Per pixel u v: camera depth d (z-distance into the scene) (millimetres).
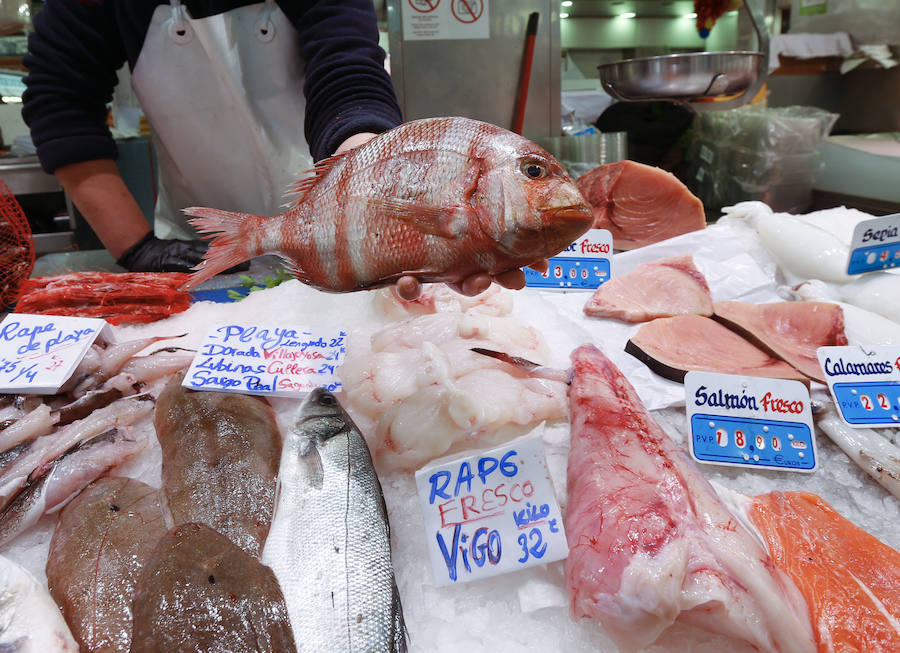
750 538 1024
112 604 991
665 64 2746
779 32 4812
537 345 1626
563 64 5734
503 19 3805
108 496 1216
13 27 3684
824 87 4590
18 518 1216
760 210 2223
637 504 1028
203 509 1136
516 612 1054
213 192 3129
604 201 2449
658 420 1466
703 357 1621
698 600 908
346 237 1122
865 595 998
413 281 1146
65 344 1624
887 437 1428
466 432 1292
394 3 3662
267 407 1453
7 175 3619
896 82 4180
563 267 2064
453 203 1048
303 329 1666
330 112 2242
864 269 1880
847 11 4293
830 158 3658
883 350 1533
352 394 1441
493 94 3986
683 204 2379
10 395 1539
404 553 1161
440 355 1418
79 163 2609
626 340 1753
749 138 3666
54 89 2543
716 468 1371
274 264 2682
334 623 935
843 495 1304
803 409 1411
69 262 2936
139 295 2006
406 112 3920
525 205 1019
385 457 1295
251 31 2701
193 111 2854
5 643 884
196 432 1314
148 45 2686
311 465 1145
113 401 1539
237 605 907
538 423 1379
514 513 1112
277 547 1030
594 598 947
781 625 920
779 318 1796
